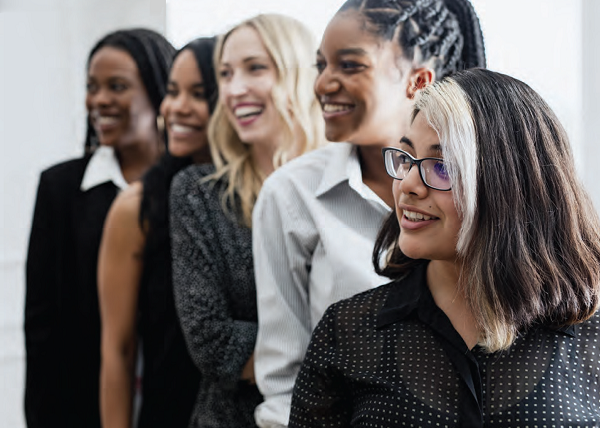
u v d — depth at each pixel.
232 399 2.35
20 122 2.96
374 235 2.04
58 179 2.83
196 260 2.33
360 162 2.13
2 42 2.96
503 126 1.38
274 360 2.05
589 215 1.45
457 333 1.41
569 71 2.56
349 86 2.09
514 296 1.37
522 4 2.49
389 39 2.08
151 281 2.58
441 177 1.38
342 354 1.51
